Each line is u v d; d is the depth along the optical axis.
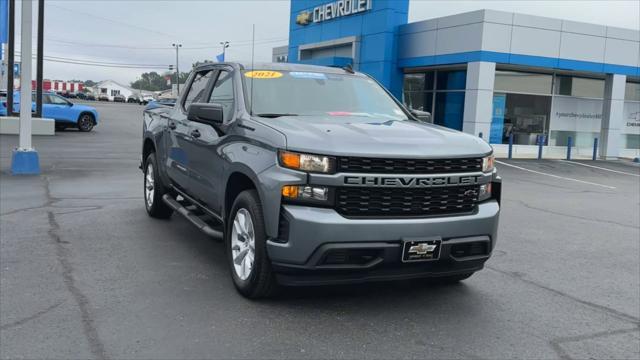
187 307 4.57
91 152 17.19
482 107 21.97
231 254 4.97
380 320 4.45
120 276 5.29
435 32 23.42
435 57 23.48
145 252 6.12
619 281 5.75
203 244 6.51
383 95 6.12
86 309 4.46
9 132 22.28
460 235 4.42
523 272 5.95
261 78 5.59
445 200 4.46
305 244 4.11
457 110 25.27
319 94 5.65
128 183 11.10
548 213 9.82
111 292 4.86
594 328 4.46
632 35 24.45
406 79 27.69
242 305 4.65
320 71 6.05
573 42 23.22
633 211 10.45
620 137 27.53
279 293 4.72
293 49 31.83
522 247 7.11
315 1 29.45
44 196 9.34
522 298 5.11
